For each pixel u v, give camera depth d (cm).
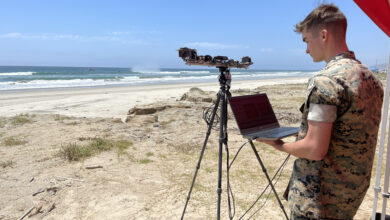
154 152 614
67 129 788
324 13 154
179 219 352
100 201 396
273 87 2538
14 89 2734
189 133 782
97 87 3131
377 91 155
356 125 144
